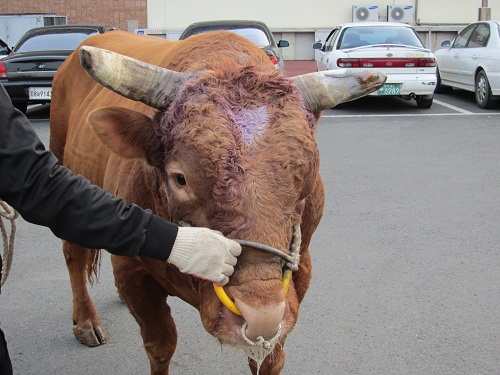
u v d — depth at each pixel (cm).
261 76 242
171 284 304
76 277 447
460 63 1433
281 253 220
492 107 1326
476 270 530
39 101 1255
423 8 2525
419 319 453
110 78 241
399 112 1311
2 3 2559
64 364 416
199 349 426
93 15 2555
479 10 2206
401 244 586
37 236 639
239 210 218
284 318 235
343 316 459
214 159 220
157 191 271
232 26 1247
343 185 777
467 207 688
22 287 522
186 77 250
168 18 2552
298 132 227
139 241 215
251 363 338
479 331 436
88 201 211
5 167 202
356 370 395
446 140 1027
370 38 1352
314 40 2566
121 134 251
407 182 786
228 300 222
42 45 1298
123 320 473
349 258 556
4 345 230
